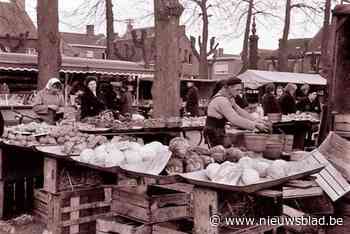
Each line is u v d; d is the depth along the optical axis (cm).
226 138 587
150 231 382
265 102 1093
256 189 326
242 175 335
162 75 1007
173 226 392
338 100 587
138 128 775
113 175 472
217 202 331
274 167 355
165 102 1006
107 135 722
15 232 505
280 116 969
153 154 398
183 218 394
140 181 375
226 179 333
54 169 448
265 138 518
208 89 2698
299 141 1058
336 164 477
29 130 543
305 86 1436
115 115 875
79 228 456
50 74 1443
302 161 421
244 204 352
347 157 487
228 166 344
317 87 2708
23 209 568
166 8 996
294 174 363
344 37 588
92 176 468
